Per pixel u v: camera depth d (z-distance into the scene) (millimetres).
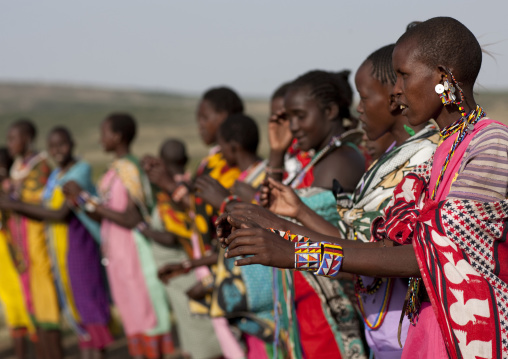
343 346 3445
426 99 2215
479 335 2035
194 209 5125
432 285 2072
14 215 7332
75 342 8141
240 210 2600
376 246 2400
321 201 3291
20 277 7355
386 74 2941
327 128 3588
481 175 2037
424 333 2352
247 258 2133
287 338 3623
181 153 7305
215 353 6016
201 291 5023
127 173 6598
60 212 6898
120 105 100062
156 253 6500
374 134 3064
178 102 108375
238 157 4766
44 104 95438
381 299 2871
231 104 5566
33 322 7324
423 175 2367
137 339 6680
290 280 3512
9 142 7766
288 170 4445
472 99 2219
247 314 4301
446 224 2039
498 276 2057
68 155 7289
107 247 6684
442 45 2170
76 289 6965
